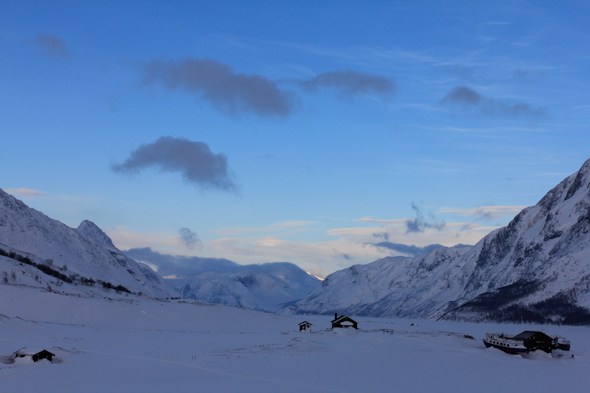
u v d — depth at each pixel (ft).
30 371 298.76
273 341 462.60
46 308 561.84
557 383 316.19
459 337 485.56
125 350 386.11
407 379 312.91
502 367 367.66
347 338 458.09
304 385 285.02
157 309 636.07
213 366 332.19
